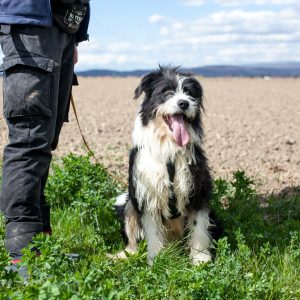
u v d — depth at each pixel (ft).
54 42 7.69
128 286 7.14
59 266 7.25
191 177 8.75
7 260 7.16
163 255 7.99
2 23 7.47
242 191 10.88
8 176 7.68
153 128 8.80
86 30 8.55
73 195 10.32
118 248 9.16
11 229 7.70
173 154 8.70
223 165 14.03
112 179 11.34
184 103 8.70
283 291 7.61
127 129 21.45
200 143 9.00
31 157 7.66
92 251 8.82
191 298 7.00
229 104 37.70
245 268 7.92
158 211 8.93
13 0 7.44
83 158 10.87
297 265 8.29
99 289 6.54
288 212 10.46
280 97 46.55
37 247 7.60
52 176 10.62
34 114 7.61
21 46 7.50
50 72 7.57
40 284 6.90
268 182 12.44
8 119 7.71
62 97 8.27
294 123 25.73
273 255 8.43
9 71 7.59
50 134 7.78
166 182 8.70
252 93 52.54
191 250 8.97
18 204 7.67
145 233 8.91
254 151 16.20
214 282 7.15
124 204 9.44
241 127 23.44
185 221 9.12
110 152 14.92
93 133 19.92
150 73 9.29
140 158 8.84
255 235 9.11
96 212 9.65
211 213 9.32
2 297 6.59
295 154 15.74
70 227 9.40
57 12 7.74
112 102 38.06
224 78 112.57
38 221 7.80
